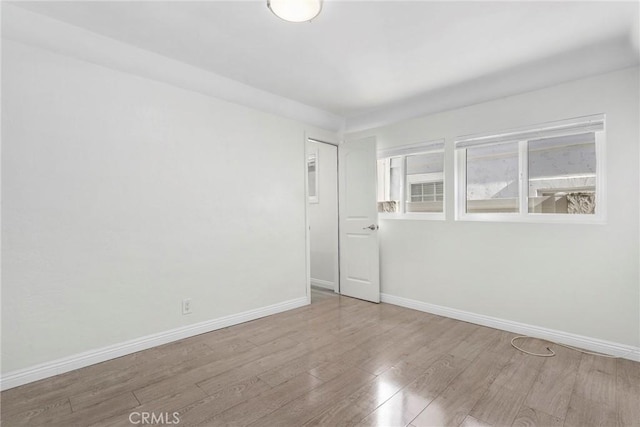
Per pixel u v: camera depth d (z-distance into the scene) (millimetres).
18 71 1999
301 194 3766
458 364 2283
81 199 2238
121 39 2273
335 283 4379
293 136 3684
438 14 1959
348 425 1646
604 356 2381
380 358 2387
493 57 2529
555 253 2654
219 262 3006
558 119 2631
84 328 2254
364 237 3980
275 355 2441
